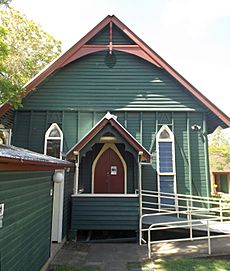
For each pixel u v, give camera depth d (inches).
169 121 374.9
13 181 138.4
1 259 121.9
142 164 342.0
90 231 310.2
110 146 373.7
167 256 236.1
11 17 613.6
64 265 214.1
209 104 362.9
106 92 379.9
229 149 783.1
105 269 205.5
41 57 677.3
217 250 244.4
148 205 355.3
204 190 355.3
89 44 392.8
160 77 384.8
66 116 373.7
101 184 362.0
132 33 383.9
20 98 326.0
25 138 365.4
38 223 187.3
